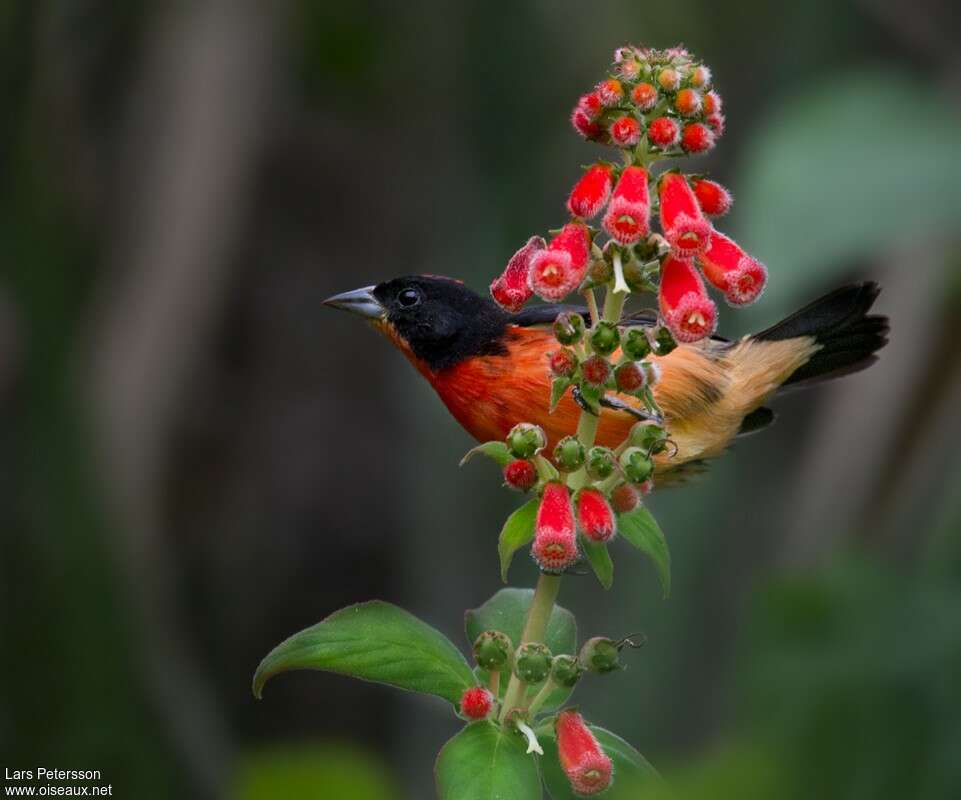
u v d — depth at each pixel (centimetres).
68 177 1237
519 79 1436
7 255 1162
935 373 879
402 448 1669
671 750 1106
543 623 427
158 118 1353
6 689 977
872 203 525
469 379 759
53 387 1135
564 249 413
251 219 1501
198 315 1352
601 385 426
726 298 420
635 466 425
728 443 777
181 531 1625
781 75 1202
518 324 784
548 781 414
